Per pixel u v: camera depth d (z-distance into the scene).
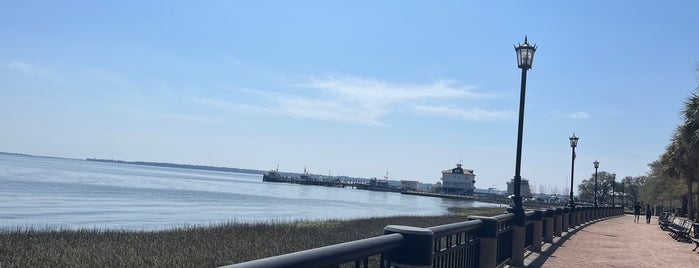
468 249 7.61
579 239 19.39
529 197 158.38
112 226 33.09
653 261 13.78
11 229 23.89
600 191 139.38
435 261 5.92
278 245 18.77
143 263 14.41
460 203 131.25
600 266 12.30
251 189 137.00
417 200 141.12
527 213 13.42
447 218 41.38
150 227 32.34
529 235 14.67
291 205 73.38
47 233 21.08
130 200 62.53
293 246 18.66
